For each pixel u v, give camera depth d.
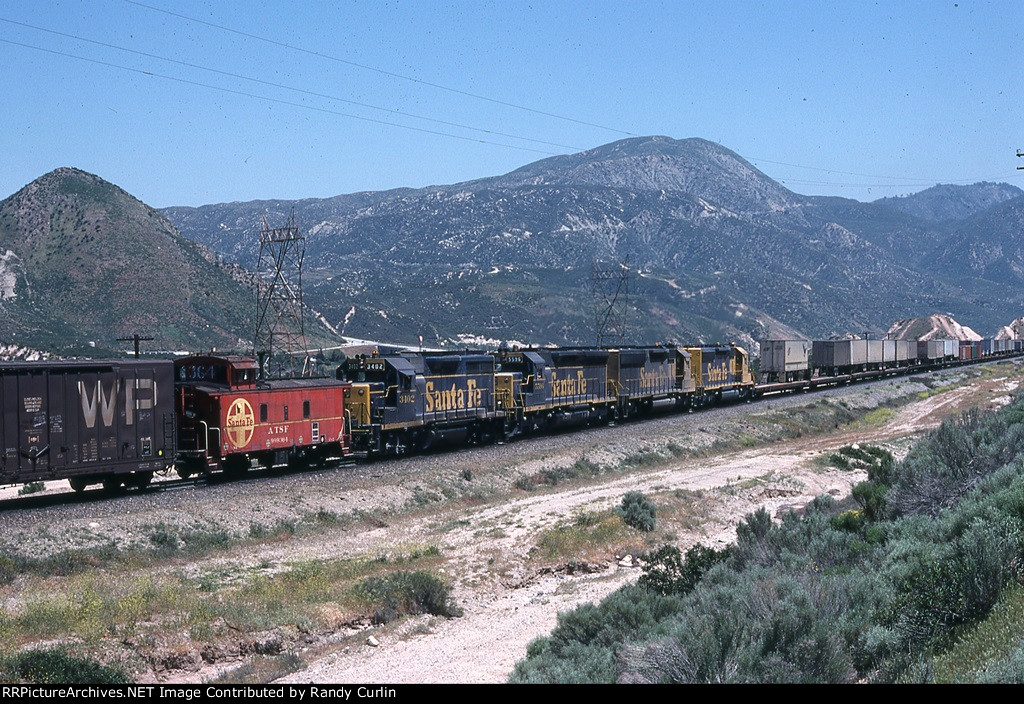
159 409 34.34
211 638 21.03
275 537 31.14
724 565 23.00
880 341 108.31
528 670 17.72
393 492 37.56
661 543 32.69
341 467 42.41
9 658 17.97
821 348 99.25
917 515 24.16
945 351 131.12
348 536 32.81
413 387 45.78
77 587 23.19
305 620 22.84
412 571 28.27
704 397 73.62
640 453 51.56
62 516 29.11
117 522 28.64
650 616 19.52
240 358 38.31
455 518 36.16
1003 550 14.88
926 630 14.30
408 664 20.59
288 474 39.88
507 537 32.53
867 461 49.53
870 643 14.26
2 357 149.75
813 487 43.41
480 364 51.50
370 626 23.98
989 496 19.05
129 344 178.00
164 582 24.61
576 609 20.73
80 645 19.45
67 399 31.55
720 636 14.76
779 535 24.70
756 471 45.94
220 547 29.27
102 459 32.47
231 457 37.75
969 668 12.38
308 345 194.12
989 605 14.23
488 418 51.28
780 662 13.94
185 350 180.00
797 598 15.59
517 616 24.75
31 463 30.55
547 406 55.06
